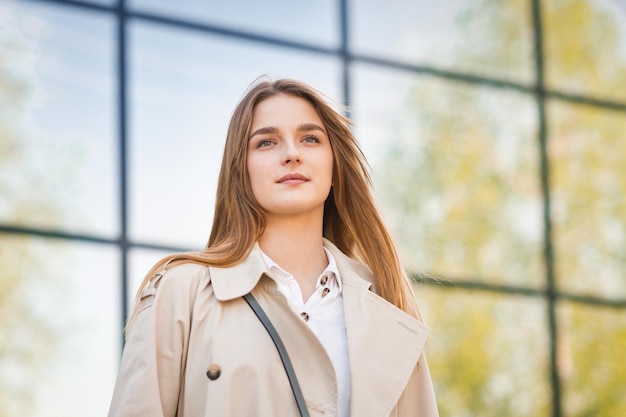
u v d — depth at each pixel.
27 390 5.52
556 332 7.31
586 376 7.31
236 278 2.81
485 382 7.03
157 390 2.69
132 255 5.90
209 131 6.24
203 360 2.71
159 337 2.76
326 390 2.72
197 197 6.12
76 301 5.74
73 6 6.11
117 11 6.18
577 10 7.91
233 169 2.92
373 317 2.86
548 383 7.21
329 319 2.85
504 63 7.58
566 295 7.40
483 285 7.16
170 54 6.26
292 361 2.73
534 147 7.54
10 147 5.81
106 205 5.91
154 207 6.02
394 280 3.03
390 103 7.05
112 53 6.12
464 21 7.41
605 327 7.44
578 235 7.55
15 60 5.94
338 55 6.84
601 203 7.68
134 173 6.02
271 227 2.91
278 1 6.67
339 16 6.87
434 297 7.02
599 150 7.75
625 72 7.97
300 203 2.86
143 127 6.11
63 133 5.93
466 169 7.31
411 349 2.85
